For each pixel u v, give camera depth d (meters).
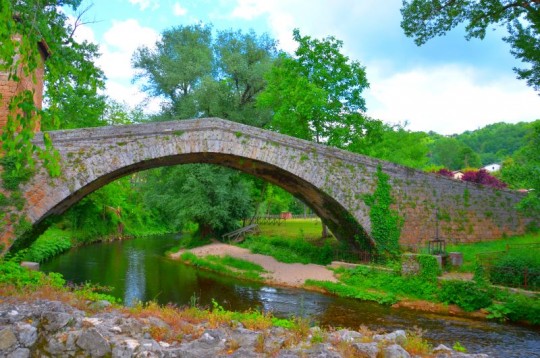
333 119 27.64
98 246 36.56
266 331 8.26
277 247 28.95
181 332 7.97
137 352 6.77
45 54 21.52
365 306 16.86
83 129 18.08
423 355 7.32
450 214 22.73
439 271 17.59
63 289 11.51
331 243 28.83
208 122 19.73
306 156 20.94
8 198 16.62
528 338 12.69
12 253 17.08
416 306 16.50
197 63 33.28
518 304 14.39
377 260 21.52
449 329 13.69
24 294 9.97
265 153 20.42
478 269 16.30
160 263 27.55
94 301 10.50
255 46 35.78
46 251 27.12
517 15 17.84
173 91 35.09
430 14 18.77
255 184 38.59
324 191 21.05
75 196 19.55
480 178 33.44
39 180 17.16
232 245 32.41
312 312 15.90
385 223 21.36
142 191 47.34
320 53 27.44
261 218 52.53
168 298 17.72
